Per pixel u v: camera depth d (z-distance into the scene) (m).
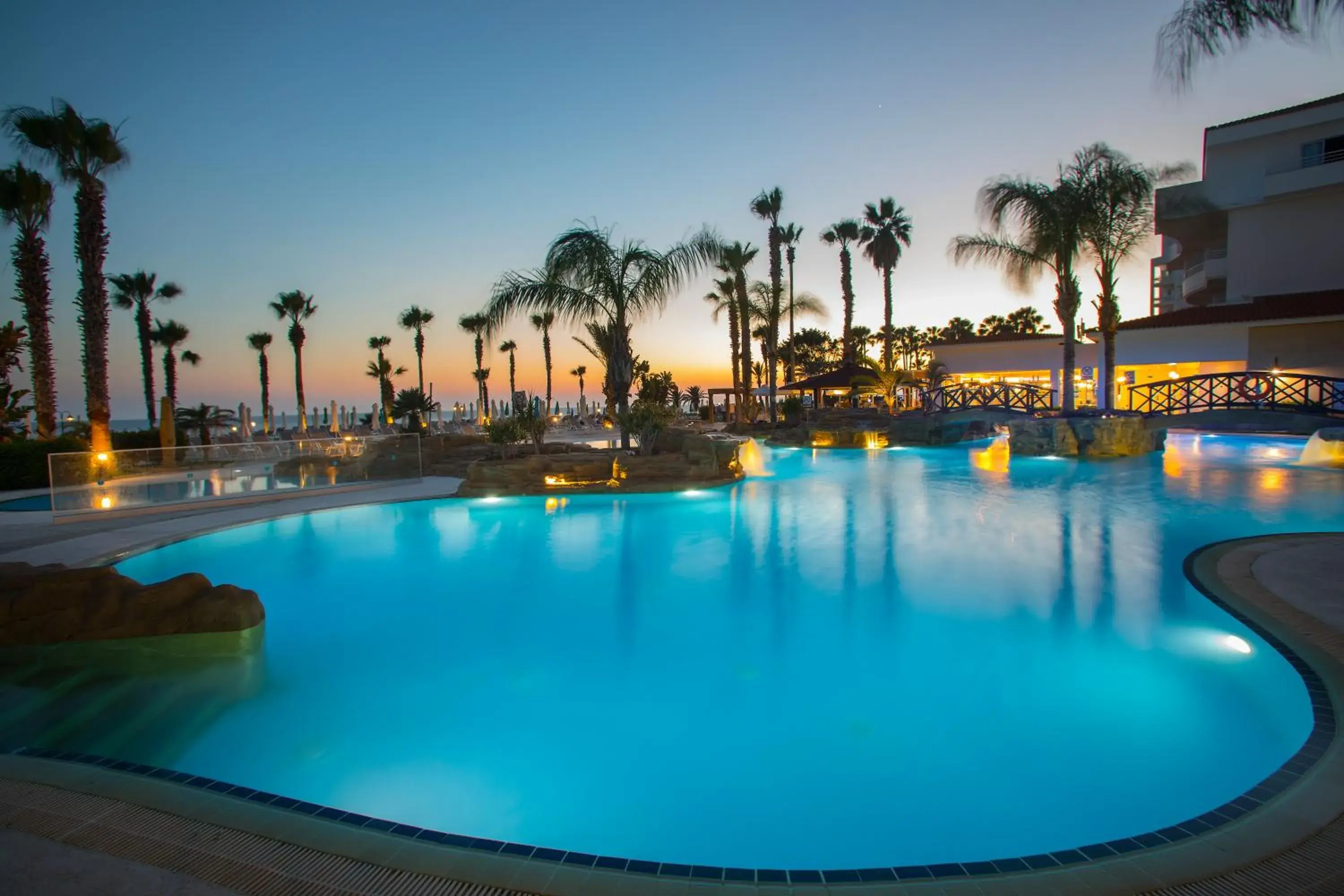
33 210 17.59
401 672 4.60
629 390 15.01
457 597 6.20
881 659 4.59
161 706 4.12
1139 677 4.20
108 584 5.16
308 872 2.19
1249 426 21.69
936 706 3.92
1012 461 17.14
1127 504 10.08
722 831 2.88
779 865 2.65
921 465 16.47
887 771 3.28
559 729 3.79
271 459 11.81
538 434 16.27
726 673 4.45
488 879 2.16
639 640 5.07
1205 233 32.00
